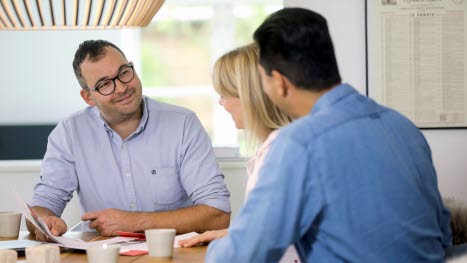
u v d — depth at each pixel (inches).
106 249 66.2
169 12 327.9
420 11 135.5
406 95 136.3
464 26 135.2
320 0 137.3
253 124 69.1
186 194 107.7
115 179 105.3
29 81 200.4
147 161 105.1
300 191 48.5
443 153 137.6
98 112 106.3
